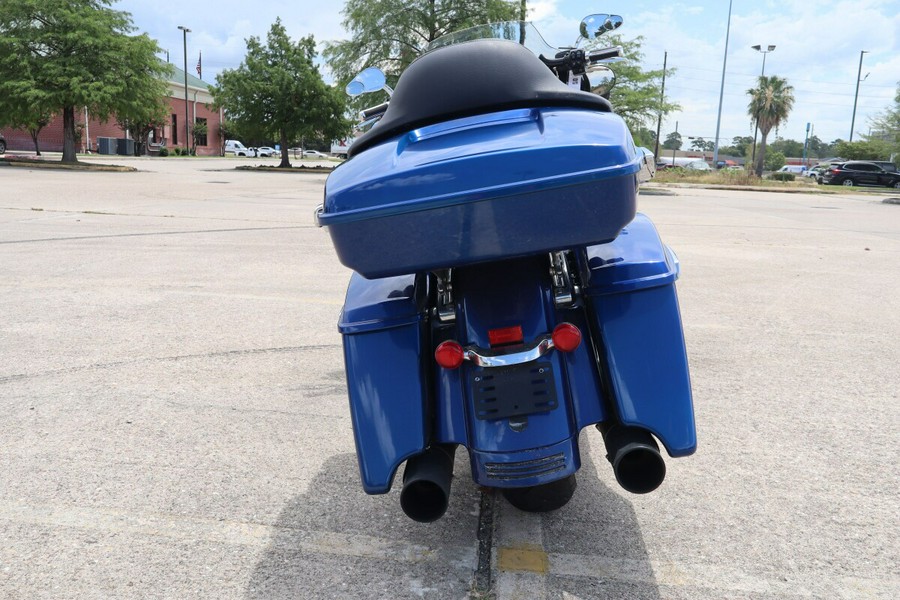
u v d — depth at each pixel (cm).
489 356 222
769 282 775
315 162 6203
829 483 318
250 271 811
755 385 443
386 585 247
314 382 454
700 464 337
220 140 7438
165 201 1730
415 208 196
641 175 254
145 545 273
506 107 229
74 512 297
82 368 478
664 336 238
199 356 504
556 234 199
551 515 291
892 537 274
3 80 3006
